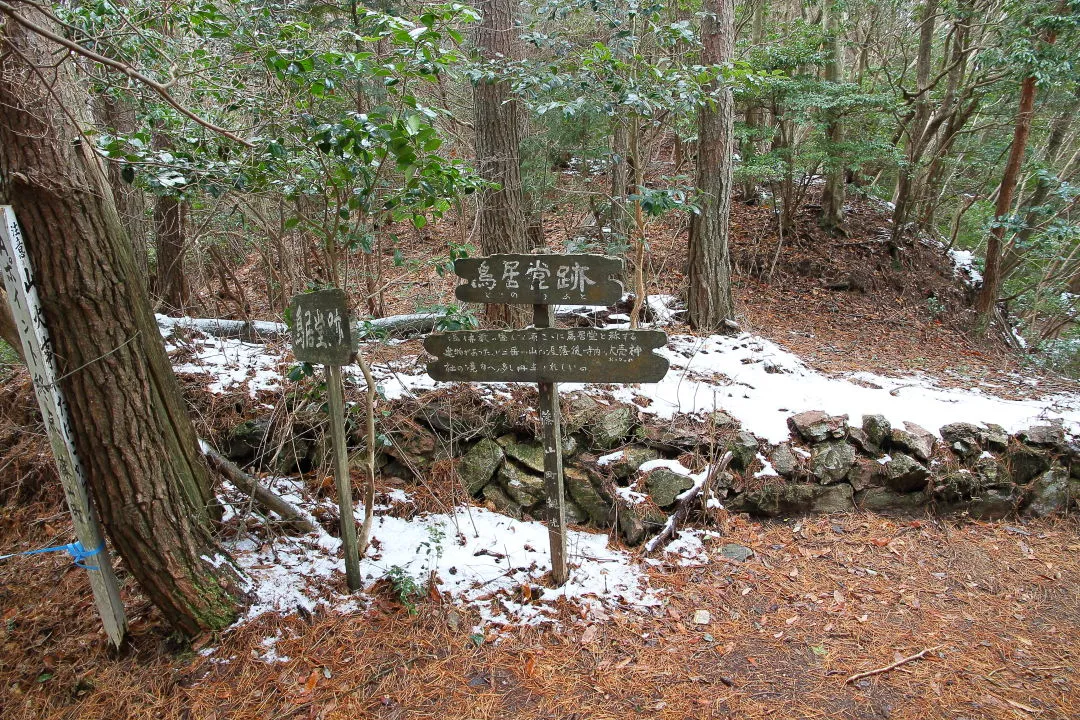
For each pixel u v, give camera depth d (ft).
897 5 29.89
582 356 9.38
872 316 25.82
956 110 29.01
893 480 13.24
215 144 9.97
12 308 7.42
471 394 12.99
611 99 12.98
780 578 11.02
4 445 12.30
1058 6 22.70
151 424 8.23
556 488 9.92
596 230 23.89
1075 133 34.30
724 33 17.57
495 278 9.59
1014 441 13.99
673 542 11.64
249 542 10.41
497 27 17.21
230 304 20.63
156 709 7.91
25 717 7.97
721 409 13.84
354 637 9.00
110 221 8.00
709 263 18.86
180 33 13.15
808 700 8.38
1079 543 12.66
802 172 30.19
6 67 6.95
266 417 12.14
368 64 8.68
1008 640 9.70
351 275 18.16
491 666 8.71
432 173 9.16
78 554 8.23
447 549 10.90
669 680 8.61
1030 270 32.12
